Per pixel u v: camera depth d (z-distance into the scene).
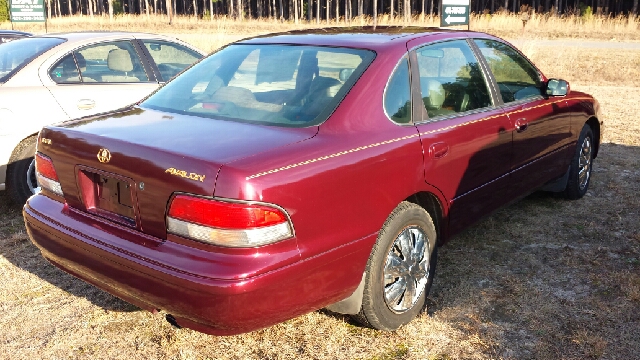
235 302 2.41
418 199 3.53
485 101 3.94
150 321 3.45
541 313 3.48
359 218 2.86
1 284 3.92
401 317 3.27
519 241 4.56
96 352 3.13
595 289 3.78
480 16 30.81
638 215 5.12
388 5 60.38
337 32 3.79
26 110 5.02
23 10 13.87
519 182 4.30
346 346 3.16
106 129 2.97
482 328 3.32
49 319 3.47
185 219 2.49
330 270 2.76
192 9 73.31
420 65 3.46
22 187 5.14
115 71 5.61
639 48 19.97
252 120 3.01
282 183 2.51
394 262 3.20
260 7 59.88
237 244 2.42
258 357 3.08
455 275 3.99
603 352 3.08
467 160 3.61
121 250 2.67
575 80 14.58
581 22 28.70
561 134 4.83
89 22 40.12
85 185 2.95
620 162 6.83
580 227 4.85
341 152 2.79
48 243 3.07
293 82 3.25
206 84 3.51
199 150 2.59
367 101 3.07
